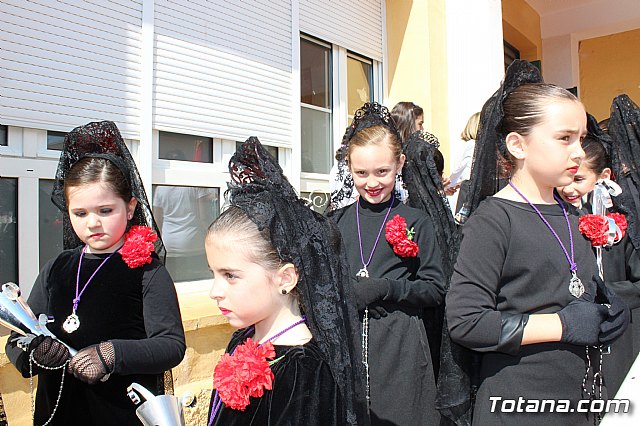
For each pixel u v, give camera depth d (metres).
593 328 1.43
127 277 1.86
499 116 1.67
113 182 1.83
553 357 1.50
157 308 1.85
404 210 2.41
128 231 1.97
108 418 1.80
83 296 1.85
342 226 2.44
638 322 2.25
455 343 1.63
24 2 2.65
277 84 4.14
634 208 2.27
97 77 2.97
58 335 1.83
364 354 2.11
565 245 1.57
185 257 3.54
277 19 4.14
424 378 2.19
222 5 3.69
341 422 1.30
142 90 3.20
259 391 1.25
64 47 2.82
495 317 1.48
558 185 1.57
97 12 2.96
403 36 5.33
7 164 2.66
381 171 2.32
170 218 3.44
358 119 2.64
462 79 5.43
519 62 1.72
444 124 5.39
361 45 5.11
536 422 1.50
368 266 2.31
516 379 1.52
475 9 5.38
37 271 2.78
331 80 4.88
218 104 3.67
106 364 1.64
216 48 3.65
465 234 1.62
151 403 1.34
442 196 2.65
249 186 1.43
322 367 1.31
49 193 2.85
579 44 8.70
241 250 1.33
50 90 2.77
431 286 2.22
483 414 1.57
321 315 1.37
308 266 1.39
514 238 1.55
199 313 2.83
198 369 2.76
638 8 7.50
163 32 3.32
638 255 2.15
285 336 1.38
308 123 4.63
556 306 1.53
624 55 8.44
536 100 1.56
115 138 1.95
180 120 3.42
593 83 8.69
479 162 1.76
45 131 2.81
